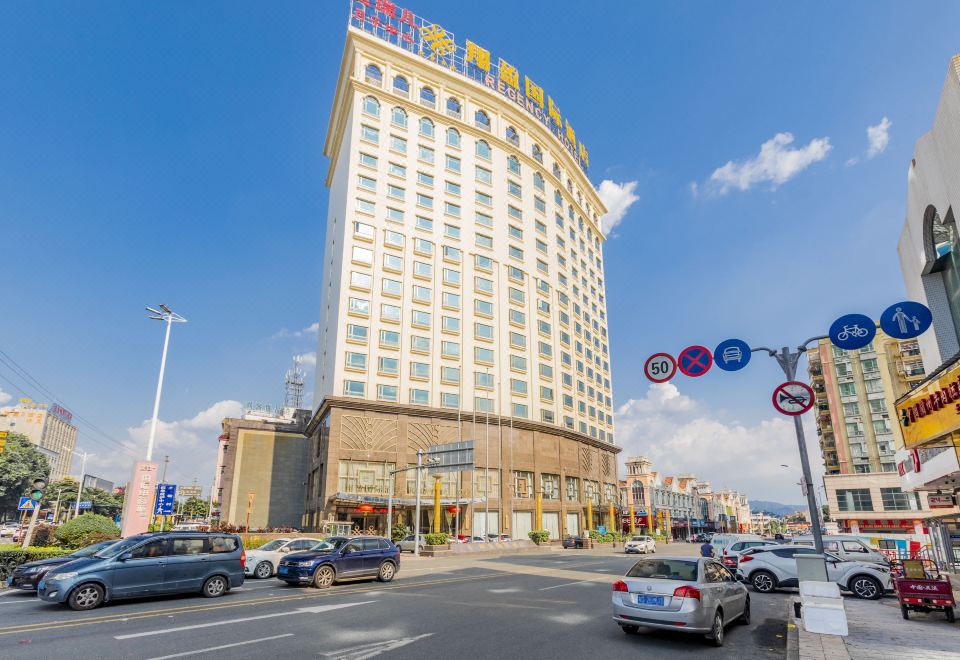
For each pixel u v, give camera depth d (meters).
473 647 9.05
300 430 63.56
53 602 13.57
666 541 83.25
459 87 64.25
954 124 13.52
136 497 24.81
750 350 13.20
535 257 65.94
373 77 58.50
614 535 60.44
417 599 14.37
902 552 31.31
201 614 11.88
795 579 17.48
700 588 9.59
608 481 74.44
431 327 53.66
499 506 52.09
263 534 35.34
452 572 22.86
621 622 10.01
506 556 34.81
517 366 59.25
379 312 51.03
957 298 16.94
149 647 8.88
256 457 61.22
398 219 54.75
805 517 146.50
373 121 56.41
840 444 63.94
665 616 9.49
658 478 109.38
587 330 75.38
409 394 50.53
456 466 33.22
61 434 152.25
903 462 20.55
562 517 59.00
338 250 55.03
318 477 49.44
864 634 10.27
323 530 39.38
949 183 14.45
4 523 82.50
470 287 57.66
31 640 9.37
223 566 14.96
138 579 13.33
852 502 59.41
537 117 75.56
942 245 17.25
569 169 79.00
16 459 76.88
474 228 60.00
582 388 70.50
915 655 8.46
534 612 12.55
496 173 64.25
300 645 9.05
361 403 46.81
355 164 54.00
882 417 62.09
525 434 56.88
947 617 11.82
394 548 19.41
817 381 68.94
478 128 63.44
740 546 22.56
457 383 53.62
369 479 46.00
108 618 11.35
